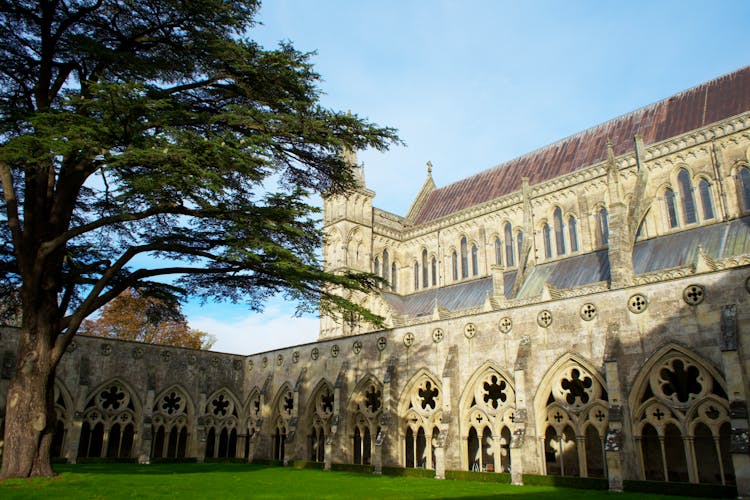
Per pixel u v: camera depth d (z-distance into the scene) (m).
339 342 48.59
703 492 26.70
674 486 27.50
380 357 45.00
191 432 51.88
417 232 72.56
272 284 30.72
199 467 42.66
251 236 25.92
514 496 25.03
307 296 29.72
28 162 22.09
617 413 30.58
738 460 25.45
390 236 73.38
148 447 47.38
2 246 29.73
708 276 30.02
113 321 72.12
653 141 53.00
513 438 33.66
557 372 35.06
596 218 54.22
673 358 30.59
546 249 57.69
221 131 27.25
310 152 28.47
